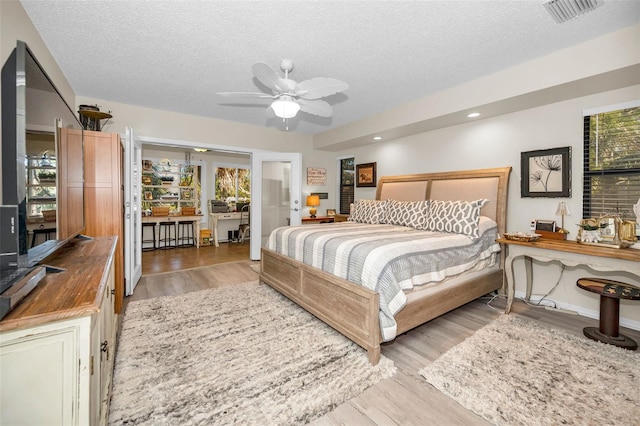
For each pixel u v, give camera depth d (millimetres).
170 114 4422
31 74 1277
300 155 5371
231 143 5008
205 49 2568
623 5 1942
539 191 3182
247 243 7301
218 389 1726
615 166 2730
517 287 3371
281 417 1521
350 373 1897
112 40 2424
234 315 2787
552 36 2344
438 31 2271
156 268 4668
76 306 944
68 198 1823
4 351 845
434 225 3348
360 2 1937
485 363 2000
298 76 3088
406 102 3930
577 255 2441
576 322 2701
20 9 1955
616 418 1509
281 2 1942
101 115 3148
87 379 959
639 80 2480
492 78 3039
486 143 3668
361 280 2168
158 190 6863
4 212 1118
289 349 2182
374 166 5293
